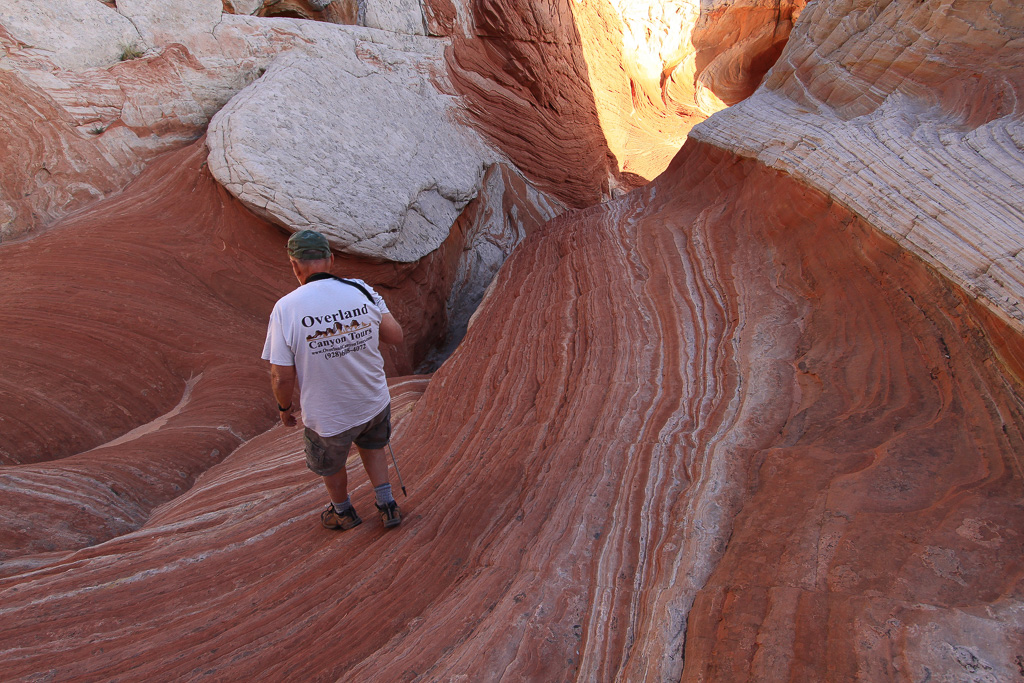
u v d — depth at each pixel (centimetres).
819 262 405
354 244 704
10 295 524
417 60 1091
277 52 853
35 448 433
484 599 227
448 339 967
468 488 314
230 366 561
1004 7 395
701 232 534
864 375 307
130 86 719
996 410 244
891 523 198
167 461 421
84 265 570
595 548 240
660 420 324
